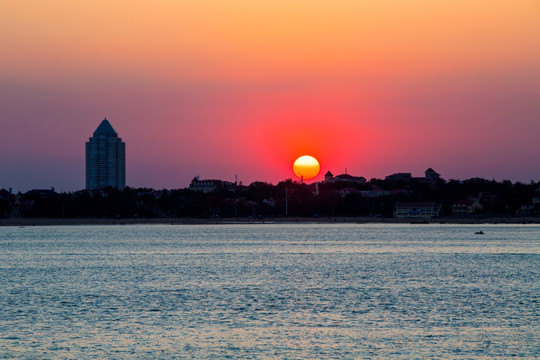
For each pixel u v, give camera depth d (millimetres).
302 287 168750
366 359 101812
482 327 119812
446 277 189875
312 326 121438
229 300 148250
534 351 105062
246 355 103875
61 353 104938
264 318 128375
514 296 152500
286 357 102750
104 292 160875
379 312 133750
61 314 132250
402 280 183125
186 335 115250
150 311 135250
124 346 108625
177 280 184500
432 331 117125
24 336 114375
